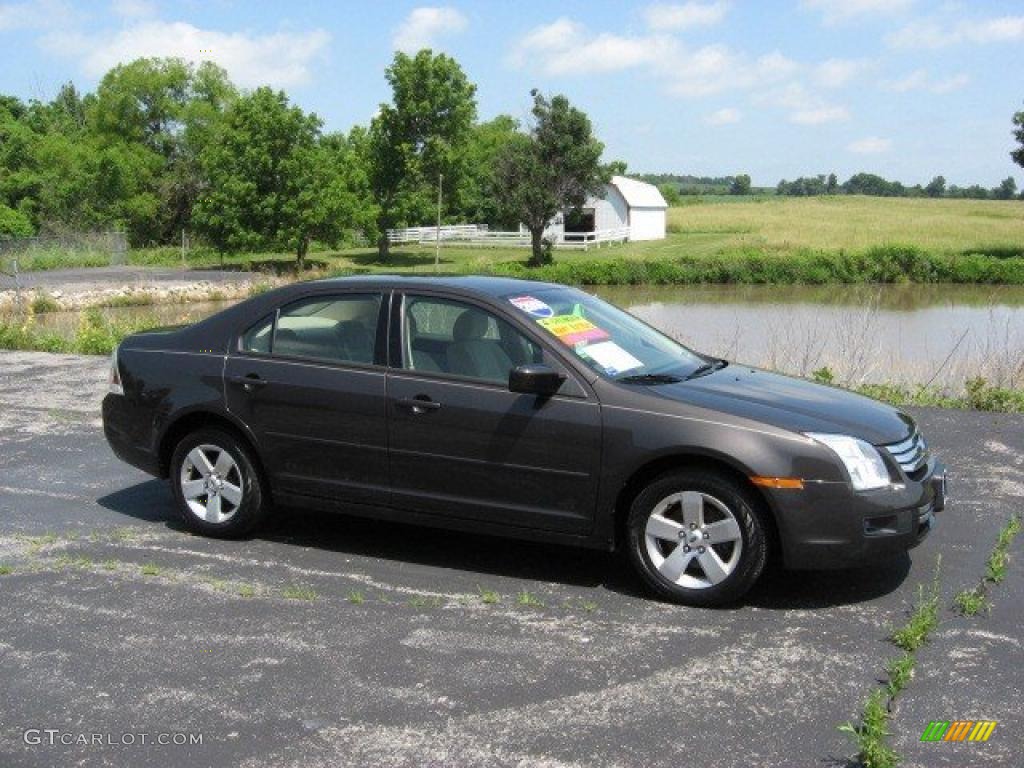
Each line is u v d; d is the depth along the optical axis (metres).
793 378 6.40
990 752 3.90
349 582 5.82
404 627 5.16
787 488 5.15
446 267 62.94
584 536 5.62
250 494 6.46
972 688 4.42
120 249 60.97
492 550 6.38
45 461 8.73
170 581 5.85
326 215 61.53
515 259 67.62
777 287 55.50
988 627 5.09
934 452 8.68
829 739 4.00
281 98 61.47
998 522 6.82
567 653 4.82
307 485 6.27
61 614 5.37
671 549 5.51
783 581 5.77
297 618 5.29
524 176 67.69
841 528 5.18
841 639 4.95
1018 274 57.50
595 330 6.12
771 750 3.93
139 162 80.38
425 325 6.06
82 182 76.75
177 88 86.00
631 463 5.43
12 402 11.31
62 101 113.50
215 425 6.59
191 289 44.25
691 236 81.75
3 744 4.05
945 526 6.73
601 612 5.34
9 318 27.30
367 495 6.11
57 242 60.59
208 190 79.38
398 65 71.12
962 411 10.38
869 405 5.90
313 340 6.33
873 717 3.96
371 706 4.32
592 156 68.56
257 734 4.11
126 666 4.74
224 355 6.54
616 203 79.31
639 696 4.38
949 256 60.12
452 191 74.75
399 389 5.95
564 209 69.50
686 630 5.08
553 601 5.50
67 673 4.68
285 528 6.85
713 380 5.93
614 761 3.86
